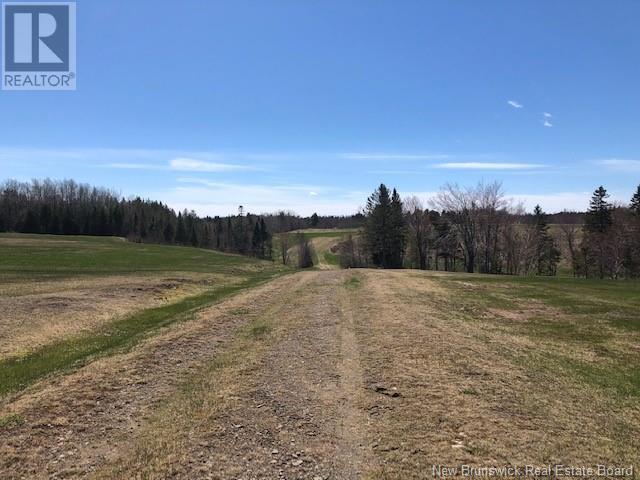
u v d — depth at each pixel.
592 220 60.06
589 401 7.43
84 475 5.20
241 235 103.75
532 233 56.88
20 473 5.23
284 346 11.03
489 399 7.32
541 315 16.05
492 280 28.86
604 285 25.91
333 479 5.09
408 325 13.09
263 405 7.20
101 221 104.75
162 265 40.31
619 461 5.42
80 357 10.68
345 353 10.24
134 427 6.46
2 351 11.12
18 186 116.00
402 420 6.54
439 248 66.19
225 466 5.36
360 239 78.75
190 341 11.62
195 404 7.25
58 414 6.82
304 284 26.42
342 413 6.88
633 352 10.90
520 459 5.45
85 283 23.50
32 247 54.72
